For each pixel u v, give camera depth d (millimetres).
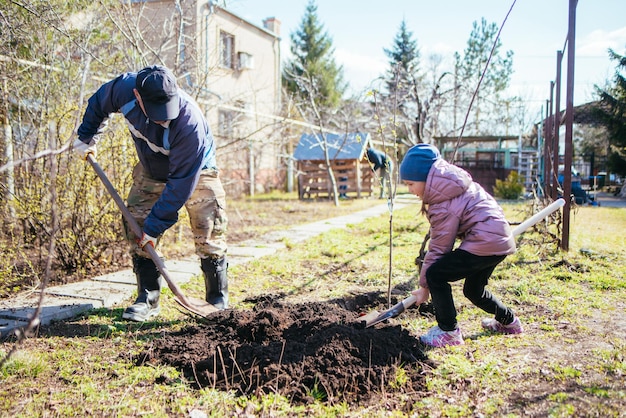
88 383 2795
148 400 2611
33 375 2889
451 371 2883
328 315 3729
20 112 5547
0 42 5137
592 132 32781
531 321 3773
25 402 2568
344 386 2689
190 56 7383
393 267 5766
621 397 2463
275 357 2930
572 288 4668
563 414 2312
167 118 3188
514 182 17609
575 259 5793
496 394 2605
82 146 3734
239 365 2910
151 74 3148
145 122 3424
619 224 9516
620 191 22578
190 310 3592
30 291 4508
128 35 6836
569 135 6078
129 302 4430
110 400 2609
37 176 5258
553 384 2682
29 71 5637
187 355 3102
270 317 3490
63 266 5422
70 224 5504
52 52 5746
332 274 5551
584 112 24578
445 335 3293
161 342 3340
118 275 5277
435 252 3219
